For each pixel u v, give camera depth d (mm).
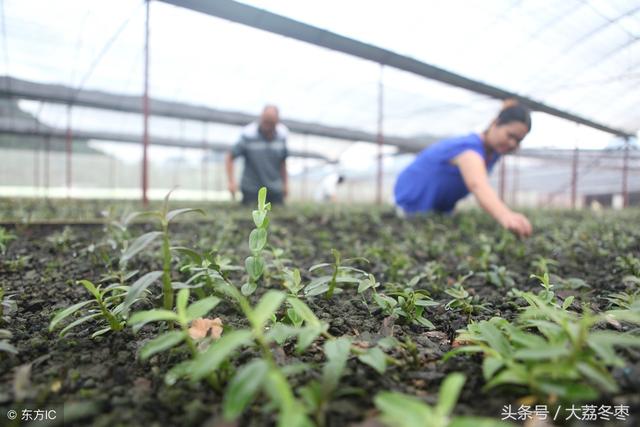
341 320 1684
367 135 17969
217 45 9039
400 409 751
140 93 12828
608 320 1553
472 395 1086
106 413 1044
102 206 7594
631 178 21375
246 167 8547
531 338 1092
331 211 7582
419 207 6613
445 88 11750
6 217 4973
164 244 1342
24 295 1989
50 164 23906
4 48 9453
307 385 1103
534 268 2869
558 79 9461
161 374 1215
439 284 2410
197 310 1049
